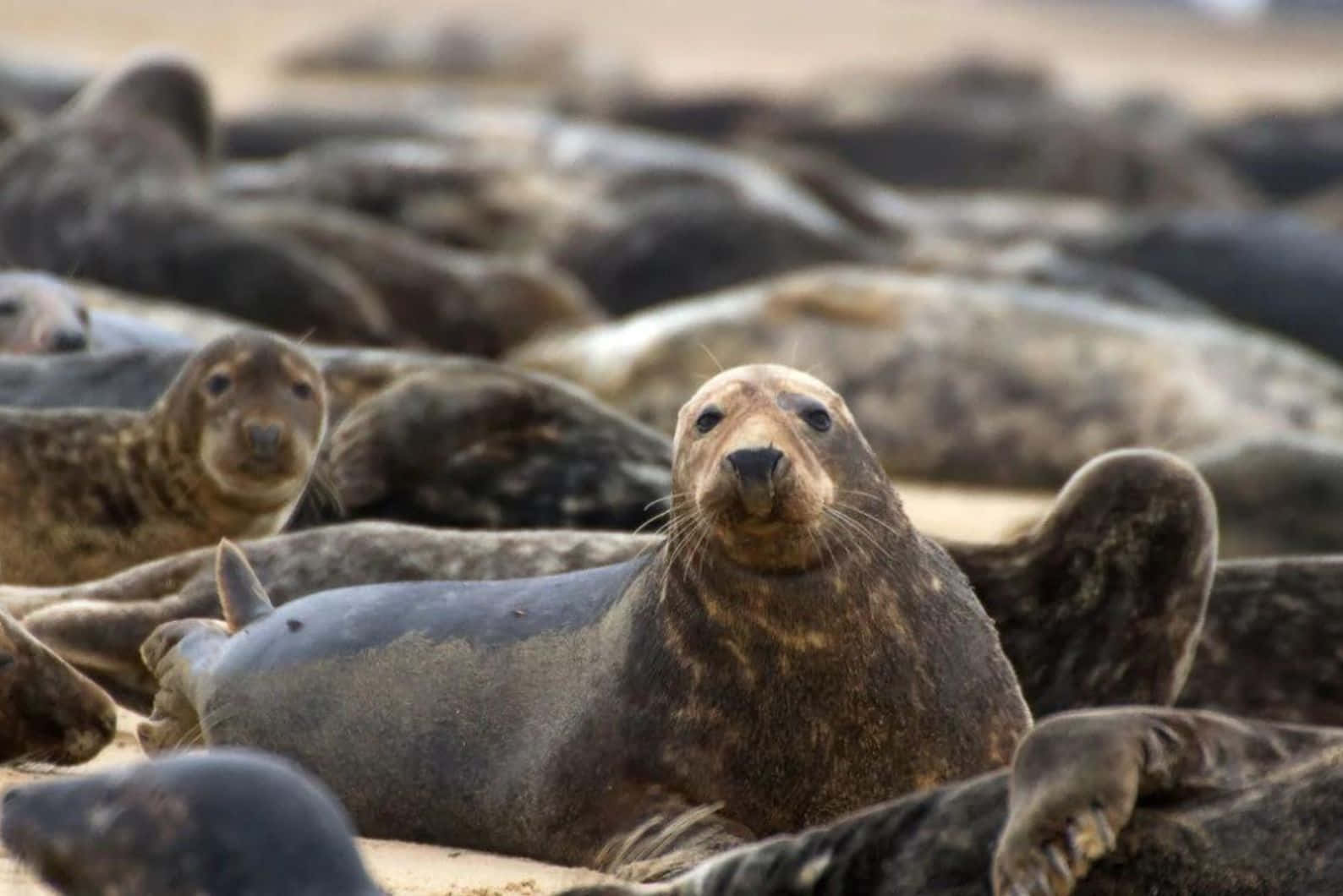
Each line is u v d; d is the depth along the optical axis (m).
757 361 62.12
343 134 108.94
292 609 28.19
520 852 25.73
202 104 70.12
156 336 49.38
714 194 83.38
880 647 24.75
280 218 67.94
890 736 24.69
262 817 17.41
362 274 67.38
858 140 138.25
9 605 32.19
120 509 36.53
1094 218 104.62
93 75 117.56
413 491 37.69
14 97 113.50
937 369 63.03
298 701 27.19
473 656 26.55
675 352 61.91
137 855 17.44
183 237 64.69
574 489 37.75
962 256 84.38
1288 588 31.61
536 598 26.92
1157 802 19.81
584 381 62.22
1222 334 65.25
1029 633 29.88
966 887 19.62
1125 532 29.86
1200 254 90.56
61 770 27.27
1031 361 63.28
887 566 25.09
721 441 24.81
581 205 86.31
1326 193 143.00
